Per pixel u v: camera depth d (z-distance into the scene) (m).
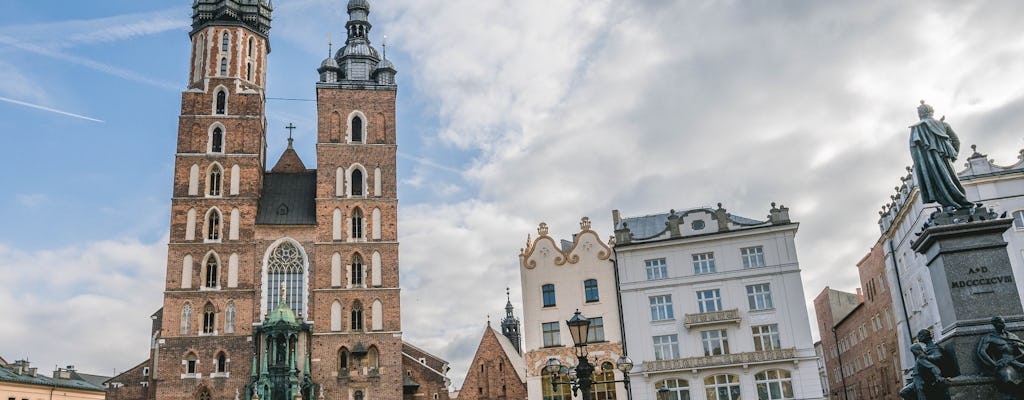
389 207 83.81
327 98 87.12
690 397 63.66
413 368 89.12
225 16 88.19
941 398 21.28
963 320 21.92
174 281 77.50
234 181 82.12
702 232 68.25
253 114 84.69
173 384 74.25
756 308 65.44
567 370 33.81
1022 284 49.97
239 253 79.56
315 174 89.94
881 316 80.81
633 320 67.06
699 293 66.94
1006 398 20.38
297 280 79.94
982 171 53.09
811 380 62.12
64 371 105.81
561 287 70.50
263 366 74.44
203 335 76.06
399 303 80.12
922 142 24.34
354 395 76.44
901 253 66.19
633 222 77.12
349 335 78.31
